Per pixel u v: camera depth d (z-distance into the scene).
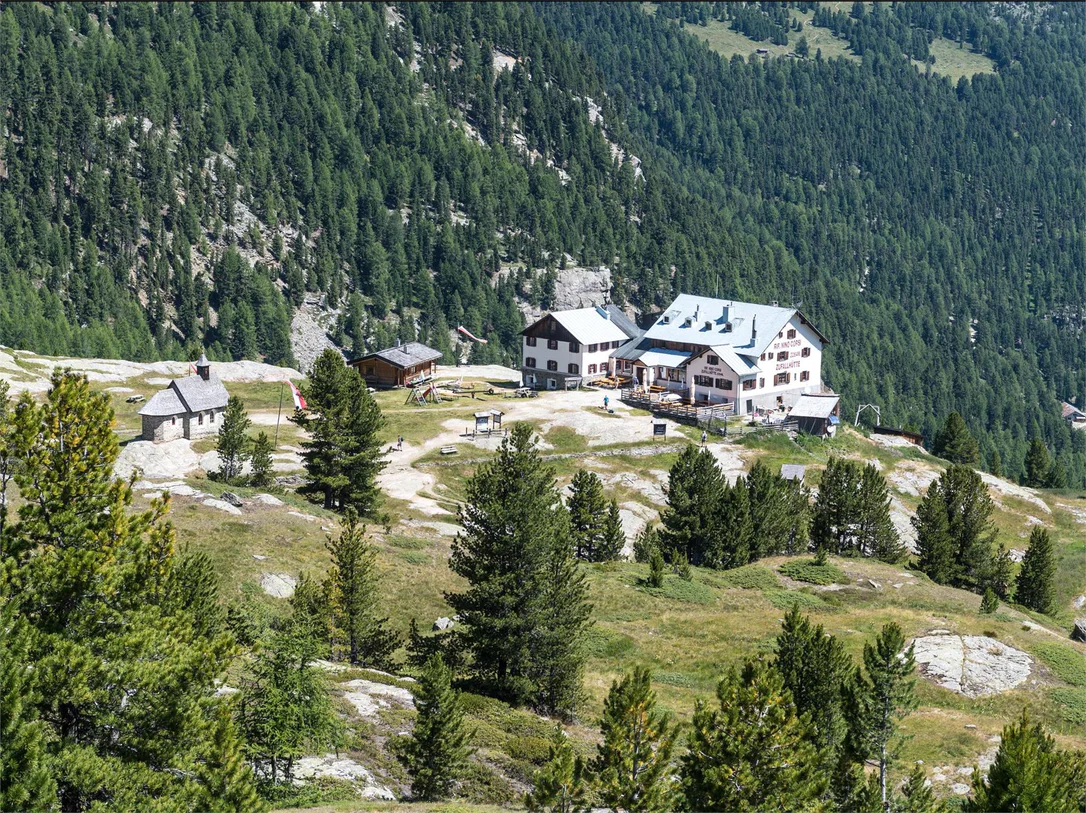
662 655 83.19
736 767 47.81
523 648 70.19
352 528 74.31
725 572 103.12
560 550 72.25
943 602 97.50
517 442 73.81
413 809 50.03
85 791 39.88
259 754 51.00
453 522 115.38
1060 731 74.25
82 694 41.56
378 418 110.56
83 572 44.62
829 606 94.62
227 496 101.00
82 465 48.22
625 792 47.12
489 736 62.81
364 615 73.50
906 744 69.50
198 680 45.56
